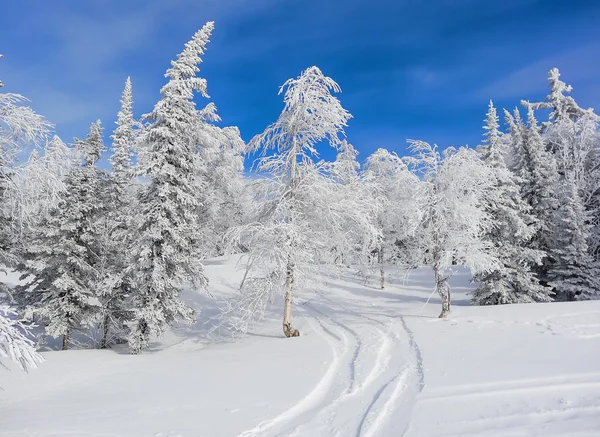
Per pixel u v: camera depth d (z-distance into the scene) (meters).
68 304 17.88
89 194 18.67
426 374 9.30
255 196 18.39
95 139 19.94
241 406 7.84
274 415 7.28
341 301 27.39
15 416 7.93
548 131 35.62
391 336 14.38
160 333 16.62
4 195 11.50
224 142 31.70
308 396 8.38
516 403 7.03
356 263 21.25
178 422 7.04
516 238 23.38
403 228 18.48
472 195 17.55
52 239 18.03
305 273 17.19
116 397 9.05
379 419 6.88
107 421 7.21
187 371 11.47
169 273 17.25
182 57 18.48
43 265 17.38
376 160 26.47
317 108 16.72
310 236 17.38
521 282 22.58
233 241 16.94
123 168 21.88
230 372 10.86
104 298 19.38
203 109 27.59
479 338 12.77
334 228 17.31
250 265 17.09
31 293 18.81
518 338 12.38
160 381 10.44
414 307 22.11
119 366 13.27
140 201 17.47
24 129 11.34
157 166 16.88
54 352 15.61
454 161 18.00
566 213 24.27
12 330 6.90
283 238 16.05
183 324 23.67
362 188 18.39
